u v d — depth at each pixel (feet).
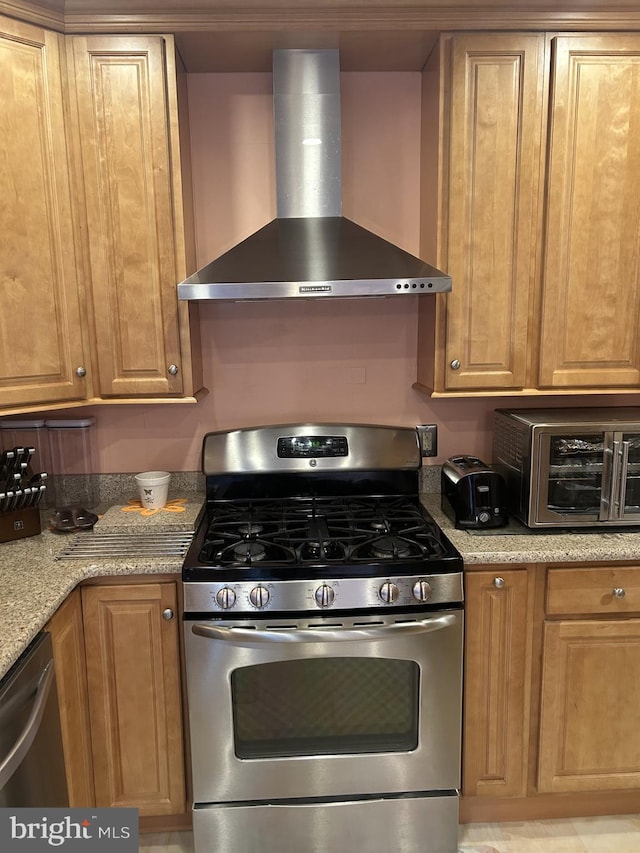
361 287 5.67
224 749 5.67
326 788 5.80
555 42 6.08
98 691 5.84
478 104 6.18
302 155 6.59
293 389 7.61
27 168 5.82
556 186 6.28
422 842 5.97
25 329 5.97
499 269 6.44
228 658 5.52
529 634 6.00
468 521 6.34
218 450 7.12
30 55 5.74
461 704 5.89
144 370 6.49
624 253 6.43
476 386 6.62
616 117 6.22
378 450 7.20
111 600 5.74
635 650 6.05
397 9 5.94
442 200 6.35
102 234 6.24
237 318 7.47
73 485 7.56
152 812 6.06
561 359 6.58
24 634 4.42
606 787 6.28
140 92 6.06
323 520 6.56
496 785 6.22
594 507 6.24
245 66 6.91
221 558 5.65
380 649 5.56
